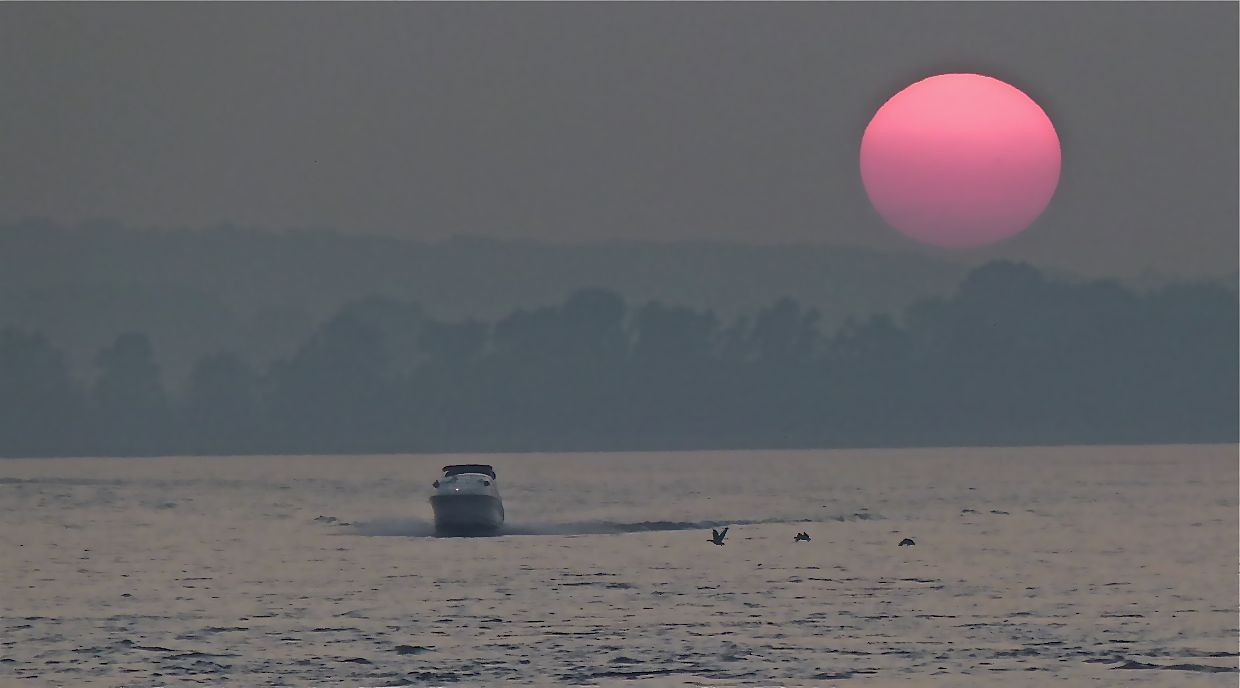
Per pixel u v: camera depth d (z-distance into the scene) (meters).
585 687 183.75
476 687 183.75
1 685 185.25
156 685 185.25
